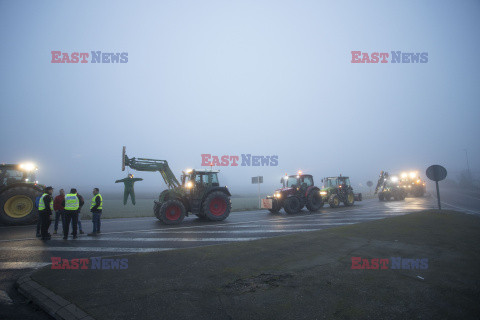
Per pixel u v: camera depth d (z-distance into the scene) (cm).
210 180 1120
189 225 962
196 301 280
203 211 1065
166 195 1110
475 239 548
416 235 587
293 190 1405
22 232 830
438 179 938
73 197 720
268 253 465
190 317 247
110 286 323
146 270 381
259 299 283
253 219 1128
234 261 422
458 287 310
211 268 389
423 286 312
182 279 345
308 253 460
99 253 544
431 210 904
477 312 253
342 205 1825
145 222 1071
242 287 316
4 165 1105
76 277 356
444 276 344
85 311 261
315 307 262
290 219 1091
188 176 1113
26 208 1014
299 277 345
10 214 991
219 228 868
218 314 252
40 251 563
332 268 379
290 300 279
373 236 584
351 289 304
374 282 325
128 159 1075
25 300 317
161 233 780
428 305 266
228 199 1123
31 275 368
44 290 317
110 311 260
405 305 266
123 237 720
